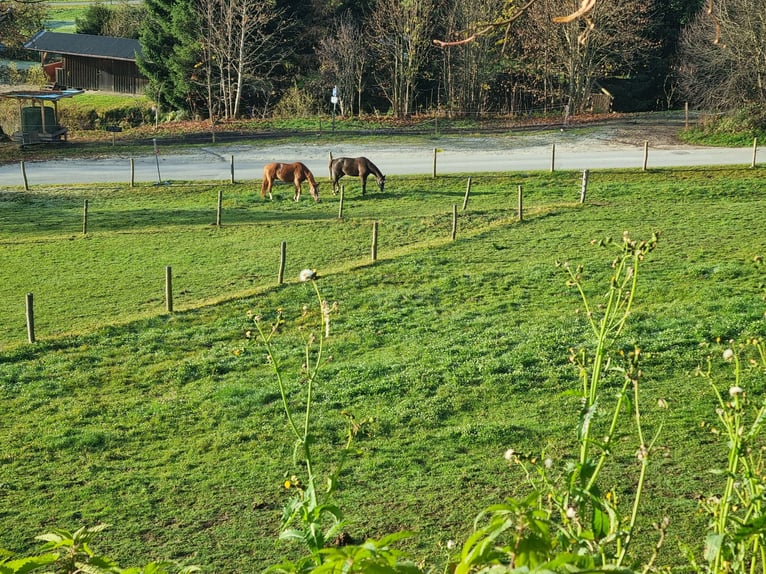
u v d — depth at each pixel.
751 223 34.12
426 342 22.44
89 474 15.65
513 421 17.12
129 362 21.77
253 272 30.80
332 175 44.16
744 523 4.30
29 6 63.94
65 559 3.38
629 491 13.50
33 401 19.31
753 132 55.25
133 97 82.19
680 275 26.97
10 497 14.73
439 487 14.34
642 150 53.75
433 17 71.38
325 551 2.96
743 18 53.53
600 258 29.52
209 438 17.14
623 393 5.00
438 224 36.91
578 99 69.69
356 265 30.12
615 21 63.53
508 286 27.09
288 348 22.44
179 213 40.81
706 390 17.91
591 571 2.68
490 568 2.77
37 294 28.56
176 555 12.52
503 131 63.12
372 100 75.94
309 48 76.94
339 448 16.33
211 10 69.31
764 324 21.36
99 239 35.72
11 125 71.81
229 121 68.06
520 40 70.44
